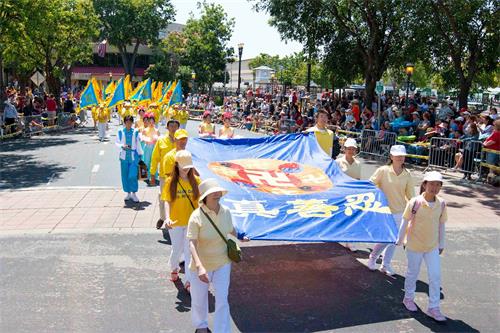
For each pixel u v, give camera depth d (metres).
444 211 5.77
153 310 5.84
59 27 30.20
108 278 6.75
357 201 6.71
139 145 10.51
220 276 4.86
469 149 14.21
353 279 6.96
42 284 6.51
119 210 10.05
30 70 38.84
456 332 5.48
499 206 11.30
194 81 54.59
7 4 18.30
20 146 20.61
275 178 7.46
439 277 5.77
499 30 19.84
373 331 5.46
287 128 23.58
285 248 8.27
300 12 25.17
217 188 4.80
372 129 19.02
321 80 49.72
